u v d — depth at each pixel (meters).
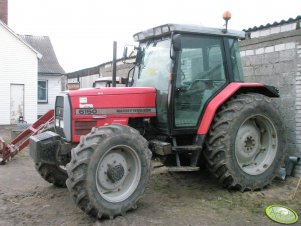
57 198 4.90
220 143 4.80
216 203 4.60
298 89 5.65
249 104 4.95
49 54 26.84
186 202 4.65
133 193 4.27
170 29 4.77
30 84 20.41
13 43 19.78
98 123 4.60
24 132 7.30
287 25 5.92
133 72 5.55
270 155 5.22
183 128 4.85
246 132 5.13
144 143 4.35
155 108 4.98
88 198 3.92
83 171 3.90
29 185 5.61
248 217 4.16
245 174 4.96
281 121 5.23
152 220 4.07
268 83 6.17
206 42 5.05
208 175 5.82
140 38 5.42
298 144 5.67
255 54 6.43
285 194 4.93
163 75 4.95
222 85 5.16
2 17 20.27
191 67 4.93
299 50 5.62
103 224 3.98
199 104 4.98
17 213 4.35
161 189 5.20
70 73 22.08
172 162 4.96
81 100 4.50
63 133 4.62
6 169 6.75
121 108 4.71
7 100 19.91
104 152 4.03
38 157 4.52
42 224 4.01
